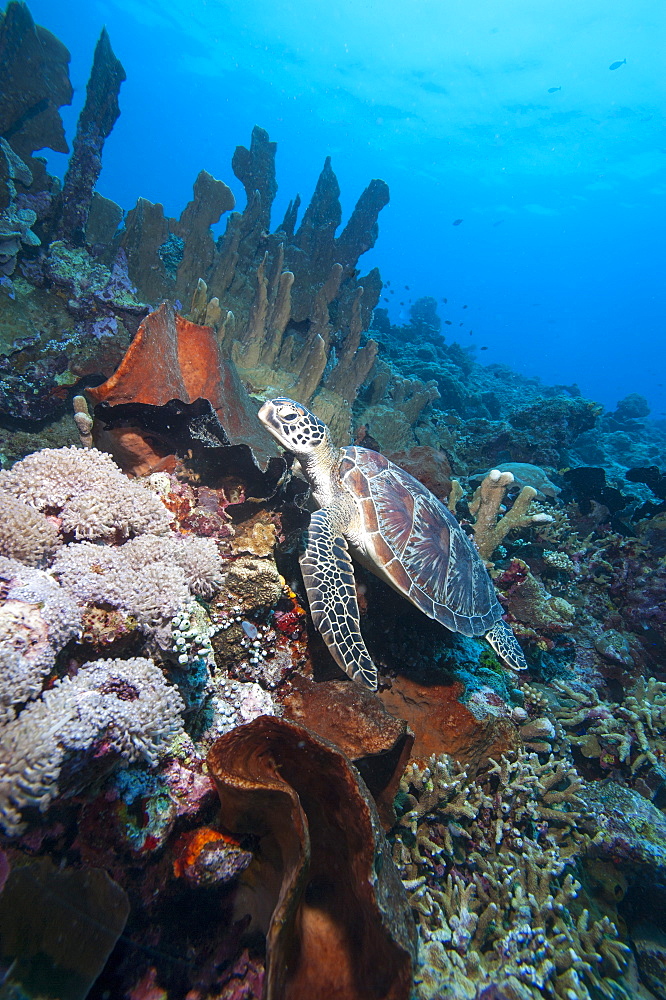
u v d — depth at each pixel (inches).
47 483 27.1
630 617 55.7
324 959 17.9
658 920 35.6
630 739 42.3
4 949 15.2
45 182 63.9
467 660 38.6
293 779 20.8
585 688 46.7
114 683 19.9
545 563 57.3
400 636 37.0
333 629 30.3
